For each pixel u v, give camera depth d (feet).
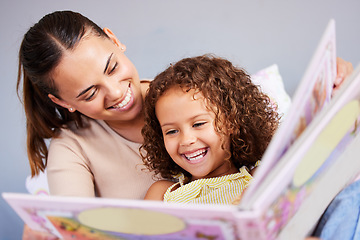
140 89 4.17
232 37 6.90
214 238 2.35
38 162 4.73
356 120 2.84
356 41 6.72
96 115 4.04
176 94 3.69
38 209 2.59
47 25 3.76
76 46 3.62
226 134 3.82
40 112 4.49
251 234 2.17
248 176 3.86
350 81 2.46
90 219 2.52
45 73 3.75
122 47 4.30
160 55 6.81
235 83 4.05
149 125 4.10
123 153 4.55
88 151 4.53
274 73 5.94
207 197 3.86
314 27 6.88
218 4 6.99
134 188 4.61
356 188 3.15
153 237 2.54
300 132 2.51
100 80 3.69
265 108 4.37
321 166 2.63
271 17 6.98
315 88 2.51
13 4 6.73
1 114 6.51
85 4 6.90
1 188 6.25
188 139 3.64
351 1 6.90
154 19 6.94
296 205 2.52
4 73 6.57
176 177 4.37
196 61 4.07
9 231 6.01
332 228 2.94
